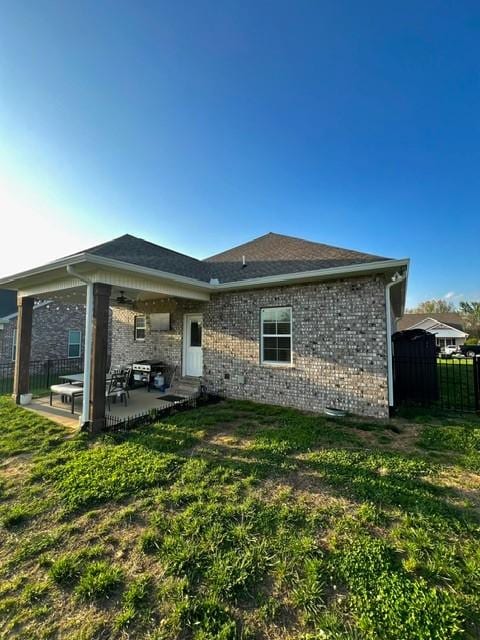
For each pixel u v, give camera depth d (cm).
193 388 956
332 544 266
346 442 508
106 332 634
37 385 1174
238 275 905
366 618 196
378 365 674
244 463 430
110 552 267
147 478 388
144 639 188
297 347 785
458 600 207
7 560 261
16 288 893
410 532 278
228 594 219
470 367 1617
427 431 557
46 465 434
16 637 191
